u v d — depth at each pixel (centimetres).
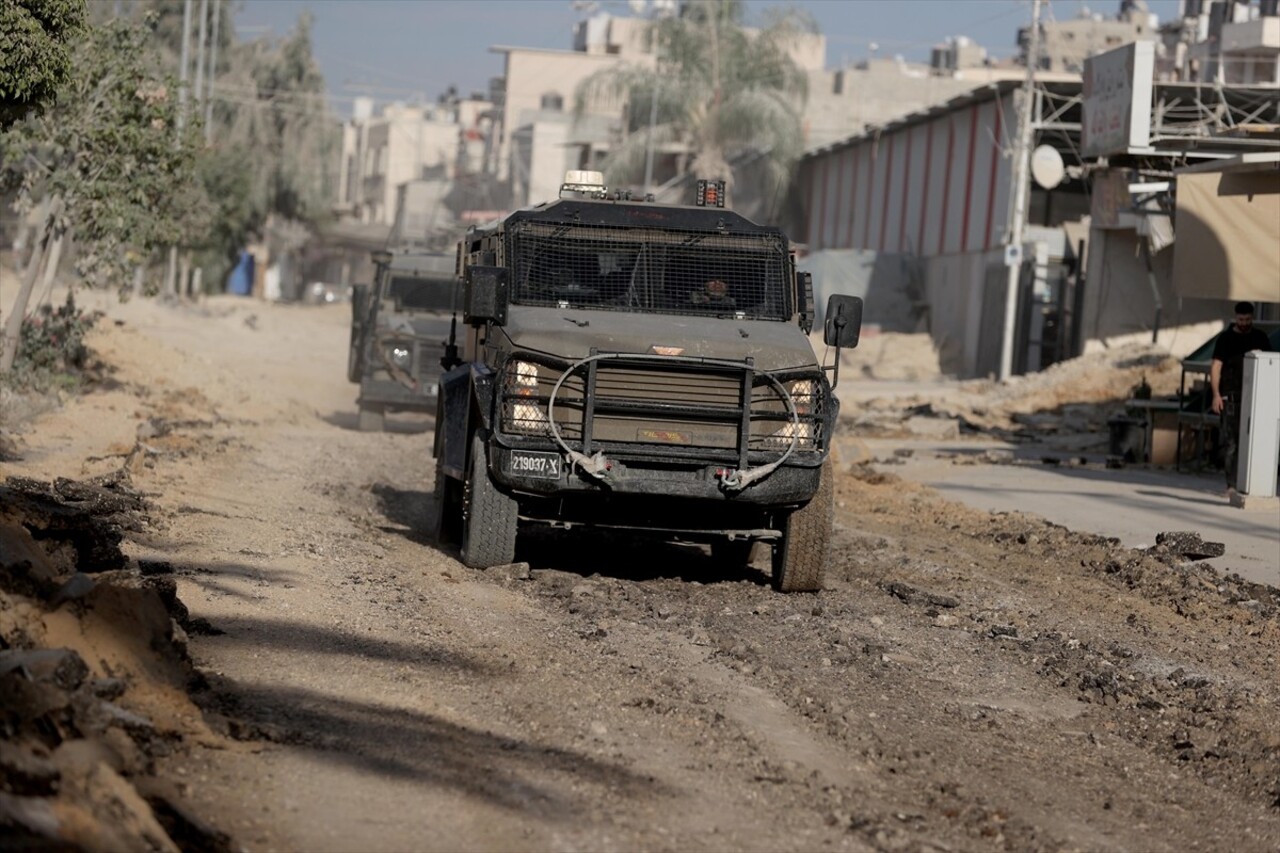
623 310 1458
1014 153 5400
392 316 3095
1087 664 1188
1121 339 4966
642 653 1114
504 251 1480
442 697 916
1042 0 5359
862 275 7094
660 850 692
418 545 1602
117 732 678
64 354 2978
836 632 1252
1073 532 1917
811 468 1371
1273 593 1549
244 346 5566
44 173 2683
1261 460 2233
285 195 9556
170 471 1936
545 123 11431
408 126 15800
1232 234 2680
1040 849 755
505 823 704
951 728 988
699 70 8644
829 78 9869
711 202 1595
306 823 672
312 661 965
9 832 511
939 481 2573
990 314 6012
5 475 1648
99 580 989
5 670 658
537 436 1352
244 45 9594
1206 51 8712
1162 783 908
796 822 753
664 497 1367
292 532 1535
